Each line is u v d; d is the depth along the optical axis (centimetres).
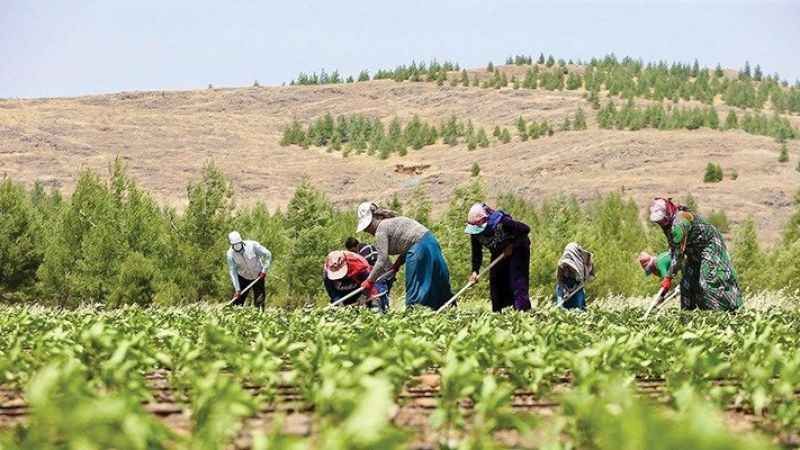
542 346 814
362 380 529
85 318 1269
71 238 4650
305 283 4950
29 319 1189
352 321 1238
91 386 654
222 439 461
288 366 891
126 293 4334
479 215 1733
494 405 504
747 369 708
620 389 459
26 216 5078
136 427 389
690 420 307
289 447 363
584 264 2033
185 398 693
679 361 766
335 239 5088
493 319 1239
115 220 4541
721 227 18712
